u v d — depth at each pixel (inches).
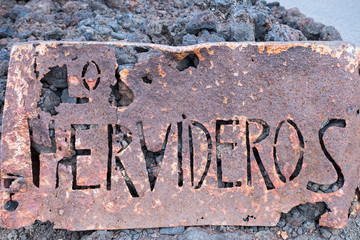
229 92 84.5
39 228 86.8
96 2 170.4
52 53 82.7
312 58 83.8
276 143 85.0
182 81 84.3
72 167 84.6
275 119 84.8
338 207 83.5
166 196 84.6
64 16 172.2
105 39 127.2
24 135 82.4
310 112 84.4
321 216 84.0
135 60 84.8
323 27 150.7
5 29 157.3
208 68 84.1
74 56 83.0
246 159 85.2
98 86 83.2
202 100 84.6
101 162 83.8
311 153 84.7
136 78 83.6
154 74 84.0
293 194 85.0
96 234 83.0
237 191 85.1
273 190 85.2
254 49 84.0
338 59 83.7
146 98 84.1
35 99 82.6
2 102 122.3
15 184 81.7
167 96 84.4
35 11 177.2
